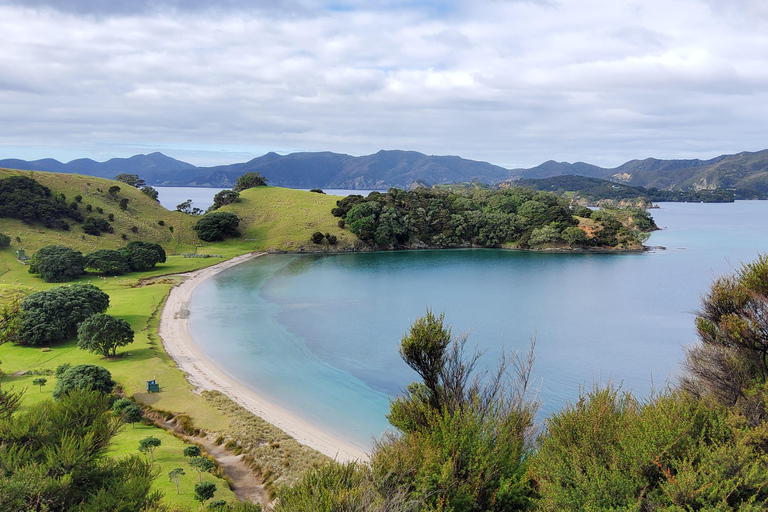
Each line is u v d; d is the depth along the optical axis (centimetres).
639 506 1204
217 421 4184
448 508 1391
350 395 5106
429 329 1931
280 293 10381
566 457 1470
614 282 11581
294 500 1518
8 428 1714
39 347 6112
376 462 1617
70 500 1619
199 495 2677
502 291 10638
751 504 1192
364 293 10438
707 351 1944
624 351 6456
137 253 11844
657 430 1470
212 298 9806
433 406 1867
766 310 1809
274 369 5838
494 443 1645
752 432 1401
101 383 4306
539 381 5244
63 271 10094
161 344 6525
